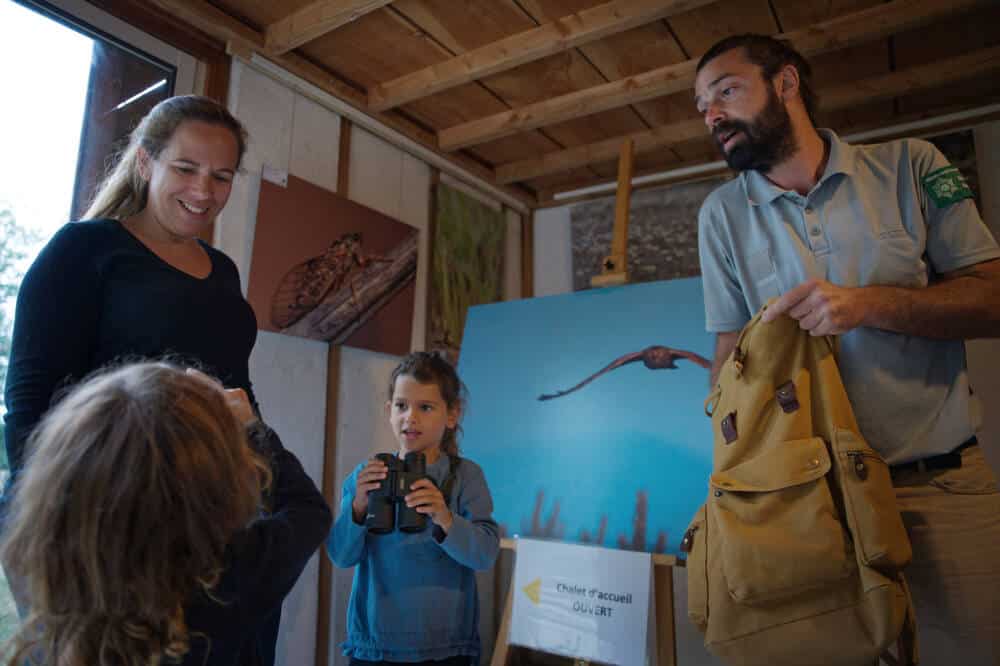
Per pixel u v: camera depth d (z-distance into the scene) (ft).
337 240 7.43
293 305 6.88
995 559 3.39
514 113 8.43
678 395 6.23
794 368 3.74
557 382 6.93
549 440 6.64
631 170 7.63
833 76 7.77
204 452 2.22
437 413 5.21
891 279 3.82
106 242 3.59
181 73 6.24
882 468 3.41
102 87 5.66
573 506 6.17
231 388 4.01
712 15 6.66
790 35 6.83
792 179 4.29
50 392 3.17
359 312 7.61
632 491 5.98
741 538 3.47
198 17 6.22
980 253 3.61
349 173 7.91
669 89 7.61
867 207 3.94
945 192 3.72
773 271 4.24
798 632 3.33
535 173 9.84
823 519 3.35
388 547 4.79
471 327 7.82
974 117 8.05
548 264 10.66
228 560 2.43
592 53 7.29
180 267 3.98
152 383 2.29
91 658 2.03
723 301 4.64
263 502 3.05
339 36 6.94
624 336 6.81
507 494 6.55
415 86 7.60
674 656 5.20
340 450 7.32
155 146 3.76
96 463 2.06
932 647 3.70
